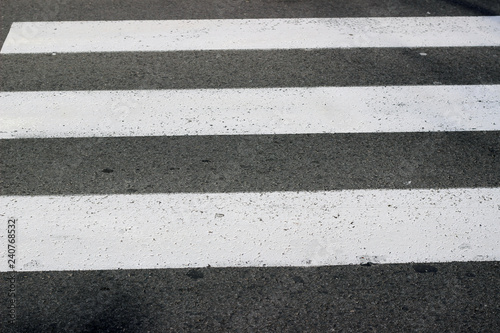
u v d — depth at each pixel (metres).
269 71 4.73
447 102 4.43
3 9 5.45
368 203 3.62
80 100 4.41
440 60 4.86
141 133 4.12
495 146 4.05
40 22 5.28
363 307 3.01
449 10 5.53
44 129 4.14
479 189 3.73
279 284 3.12
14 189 3.68
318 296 3.06
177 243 3.33
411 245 3.34
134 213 3.52
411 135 4.13
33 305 3.00
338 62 4.82
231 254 3.27
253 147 4.02
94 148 4.00
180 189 3.70
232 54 4.90
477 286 3.12
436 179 3.80
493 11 5.52
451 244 3.35
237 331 2.89
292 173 3.83
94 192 3.67
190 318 2.95
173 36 5.11
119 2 5.58
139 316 2.96
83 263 3.21
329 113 4.31
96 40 5.05
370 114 4.30
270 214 3.53
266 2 5.62
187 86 4.57
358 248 3.32
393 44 5.03
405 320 2.95
